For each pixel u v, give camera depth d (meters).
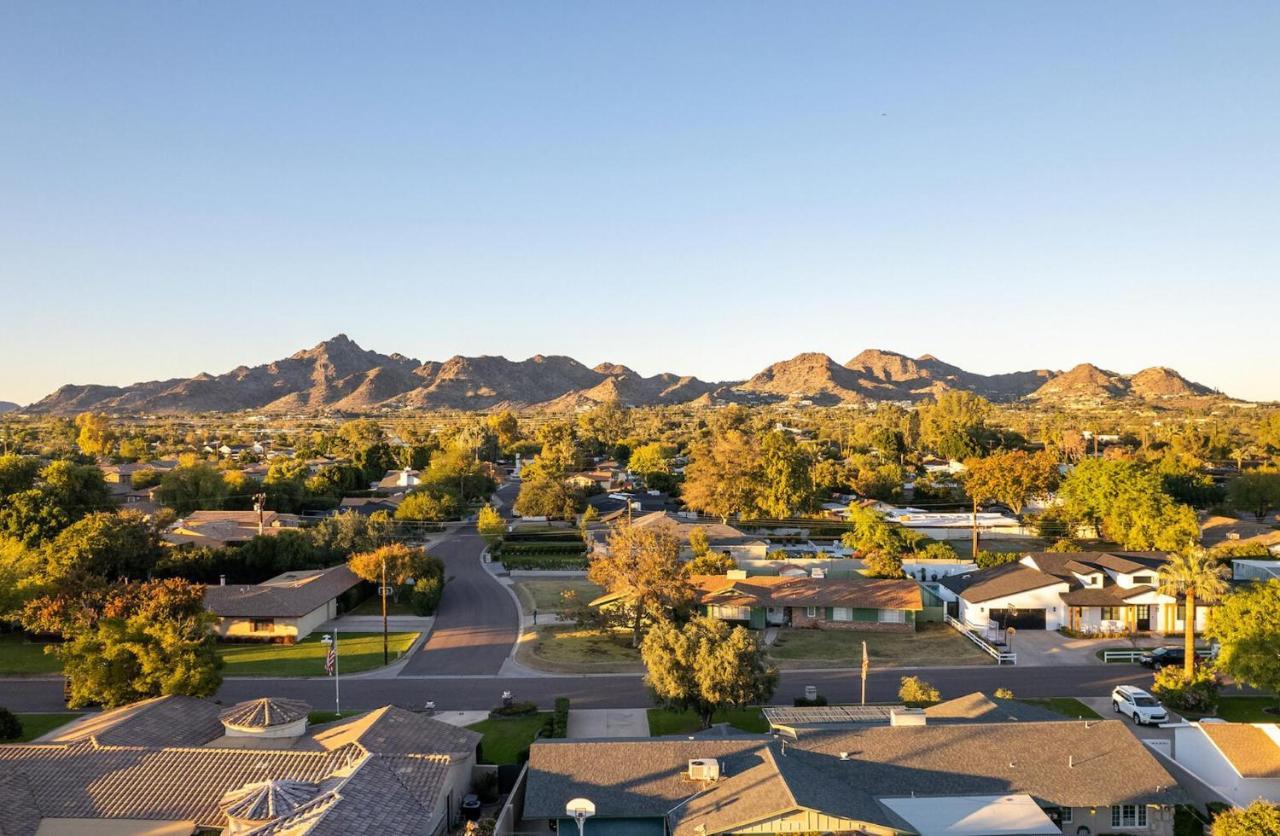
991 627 66.31
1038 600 67.62
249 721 38.44
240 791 31.08
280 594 67.44
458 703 49.88
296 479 135.00
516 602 77.12
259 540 83.44
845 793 30.70
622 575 63.56
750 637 44.00
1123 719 45.91
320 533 89.19
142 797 31.48
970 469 114.62
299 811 28.17
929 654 60.62
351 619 72.12
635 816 30.61
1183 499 121.94
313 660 59.34
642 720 46.34
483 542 110.06
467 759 36.50
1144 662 57.22
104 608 50.88
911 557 88.88
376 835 27.08
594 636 65.19
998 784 32.09
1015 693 51.03
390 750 34.91
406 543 100.06
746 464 117.75
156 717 39.50
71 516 85.81
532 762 33.41
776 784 29.91
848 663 58.34
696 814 29.73
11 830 29.31
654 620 61.94
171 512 96.31
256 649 62.78
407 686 53.31
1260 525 98.44
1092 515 103.62
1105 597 66.56
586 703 49.56
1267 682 44.50
